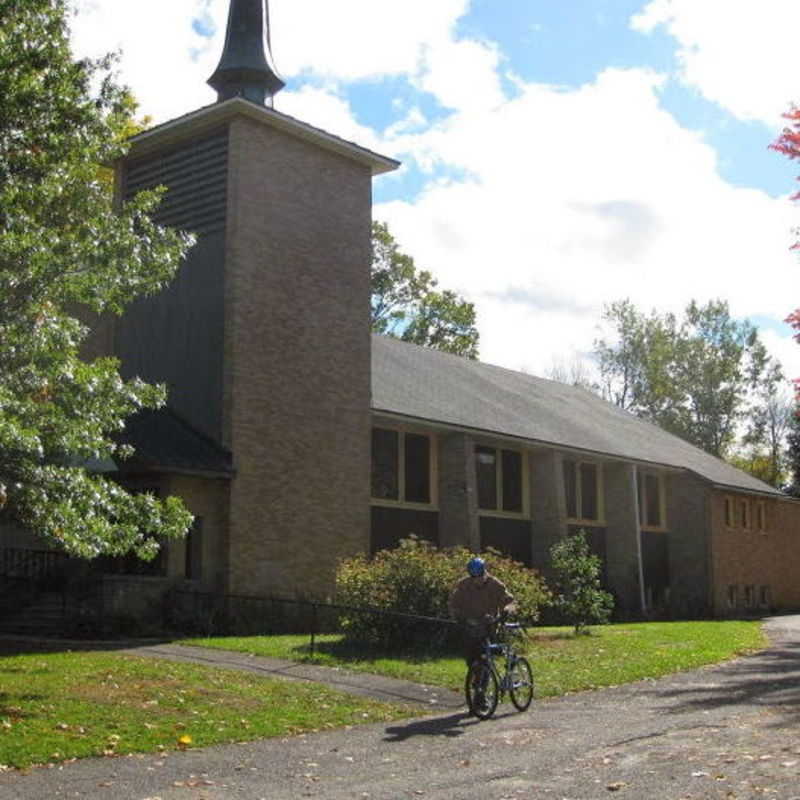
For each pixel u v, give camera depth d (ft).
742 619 122.01
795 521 152.97
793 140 58.08
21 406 41.91
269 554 77.87
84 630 65.77
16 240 45.27
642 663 59.98
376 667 53.72
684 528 129.90
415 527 94.17
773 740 35.19
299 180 84.94
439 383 108.88
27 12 51.90
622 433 131.13
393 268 183.21
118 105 56.70
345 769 32.35
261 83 87.51
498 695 43.09
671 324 244.01
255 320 79.87
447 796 28.25
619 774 30.40
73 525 43.39
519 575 65.82
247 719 40.32
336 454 84.07
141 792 29.19
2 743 34.17
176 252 52.34
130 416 78.18
